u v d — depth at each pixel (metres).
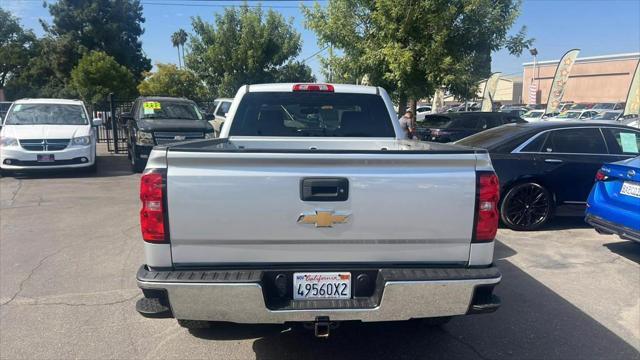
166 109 13.76
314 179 2.89
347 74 14.95
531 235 6.97
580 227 7.43
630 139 7.42
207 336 3.95
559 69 30.25
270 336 3.96
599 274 5.42
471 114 14.34
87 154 11.99
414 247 3.01
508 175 7.05
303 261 3.00
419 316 2.95
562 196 7.21
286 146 5.04
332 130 5.30
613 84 59.44
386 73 13.60
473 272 2.98
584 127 7.37
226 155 2.84
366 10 13.86
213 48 28.16
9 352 3.68
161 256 2.92
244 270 2.95
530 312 4.43
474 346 3.82
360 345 3.83
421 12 12.88
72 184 11.03
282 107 5.22
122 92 34.78
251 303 2.86
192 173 2.85
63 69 46.59
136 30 49.59
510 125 7.94
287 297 3.00
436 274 2.94
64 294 4.78
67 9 46.41
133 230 7.14
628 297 4.79
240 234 2.91
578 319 4.29
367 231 2.95
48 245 6.38
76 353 3.67
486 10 12.95
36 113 12.51
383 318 2.94
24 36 53.47
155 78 33.75
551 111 30.94
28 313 4.35
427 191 2.95
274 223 2.91
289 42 28.78
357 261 3.02
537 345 3.83
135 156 12.70
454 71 12.99
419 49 13.09
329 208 2.91
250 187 2.88
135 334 3.98
